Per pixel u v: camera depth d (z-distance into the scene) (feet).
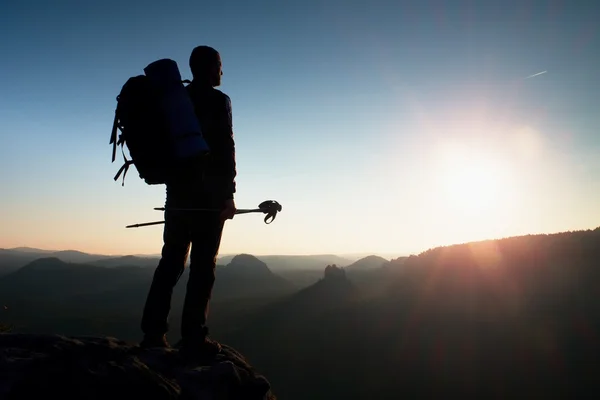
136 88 10.04
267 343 439.22
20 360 6.63
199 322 11.01
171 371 9.29
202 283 11.16
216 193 10.78
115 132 10.37
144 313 11.03
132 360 8.12
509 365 292.40
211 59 11.34
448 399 256.32
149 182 10.63
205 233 11.02
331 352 379.35
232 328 523.29
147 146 9.91
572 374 262.26
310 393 302.66
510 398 240.94
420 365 320.50
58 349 7.30
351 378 318.45
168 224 11.16
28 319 422.00
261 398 10.80
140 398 7.50
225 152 10.84
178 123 9.82
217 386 9.43
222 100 11.10
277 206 11.83
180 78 10.32
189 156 9.71
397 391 279.08
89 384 6.91
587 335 311.68
